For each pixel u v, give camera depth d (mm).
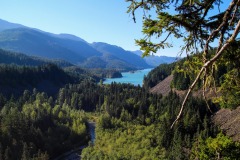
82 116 140125
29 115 117188
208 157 16484
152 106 132625
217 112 106000
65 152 107938
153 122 122062
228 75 10461
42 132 110625
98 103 177375
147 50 8836
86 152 99375
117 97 160000
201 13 8992
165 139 89438
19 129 102188
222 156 16156
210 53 9297
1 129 98125
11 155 89750
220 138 16812
